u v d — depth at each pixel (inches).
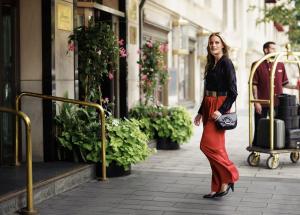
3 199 228.1
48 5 316.8
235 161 371.2
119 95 445.1
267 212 236.5
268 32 1557.6
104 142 299.1
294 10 744.3
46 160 319.0
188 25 690.2
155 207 245.1
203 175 319.0
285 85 370.0
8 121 317.7
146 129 418.6
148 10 527.2
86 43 339.6
